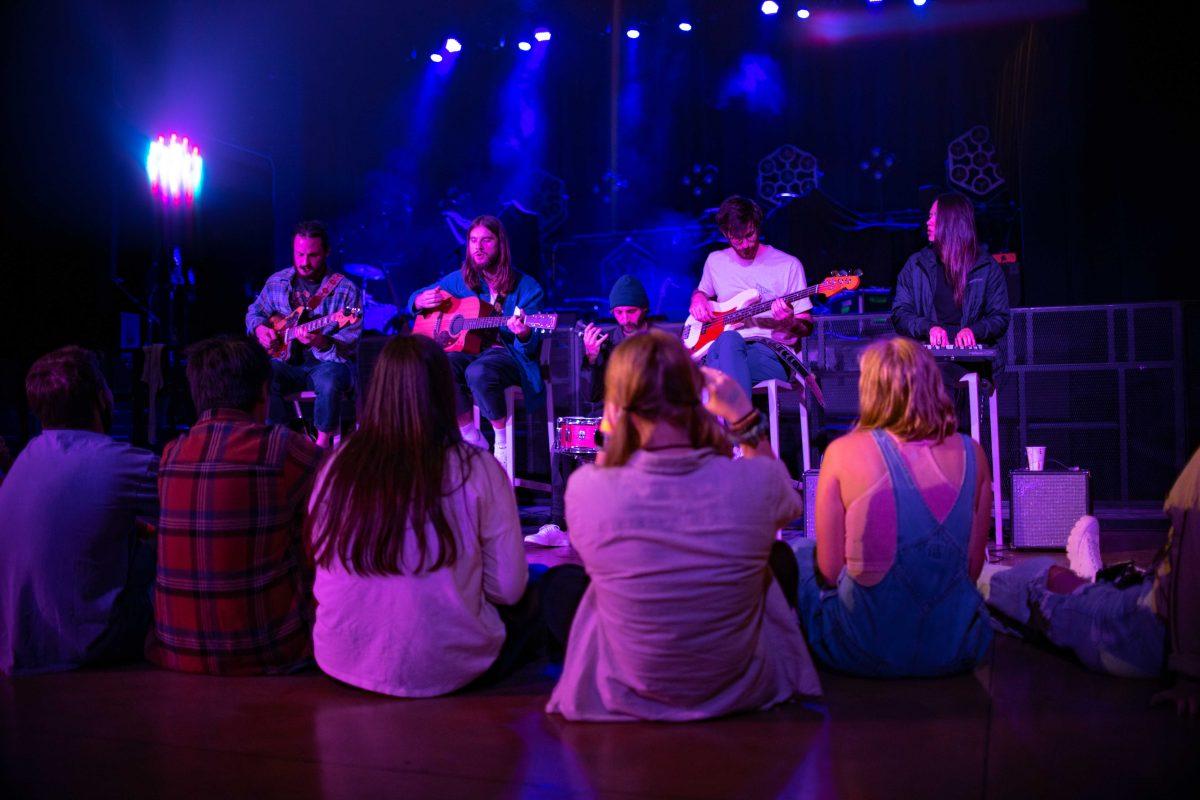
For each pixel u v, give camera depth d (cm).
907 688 251
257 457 275
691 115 1184
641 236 1090
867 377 262
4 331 809
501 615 271
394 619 249
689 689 225
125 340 891
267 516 274
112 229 927
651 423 219
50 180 845
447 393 255
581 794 187
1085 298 757
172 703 251
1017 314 586
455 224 1155
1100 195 749
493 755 210
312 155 1230
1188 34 705
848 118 1136
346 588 251
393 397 250
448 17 1113
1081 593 267
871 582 255
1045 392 583
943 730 218
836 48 1131
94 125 884
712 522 214
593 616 236
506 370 495
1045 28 770
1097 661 256
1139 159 731
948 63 1098
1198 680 229
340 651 255
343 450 254
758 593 225
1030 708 232
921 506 253
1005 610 290
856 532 255
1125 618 253
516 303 521
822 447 559
